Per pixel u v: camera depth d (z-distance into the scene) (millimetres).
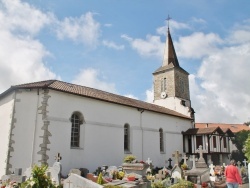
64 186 10922
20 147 18109
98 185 9953
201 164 18328
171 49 41094
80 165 19781
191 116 34625
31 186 8711
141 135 26016
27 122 18516
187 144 32344
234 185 11570
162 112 29188
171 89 37625
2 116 20438
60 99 19516
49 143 18047
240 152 39469
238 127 52844
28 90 19141
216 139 32062
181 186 13438
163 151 28844
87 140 20688
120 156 23141
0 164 18750
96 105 22125
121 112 24391
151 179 16750
